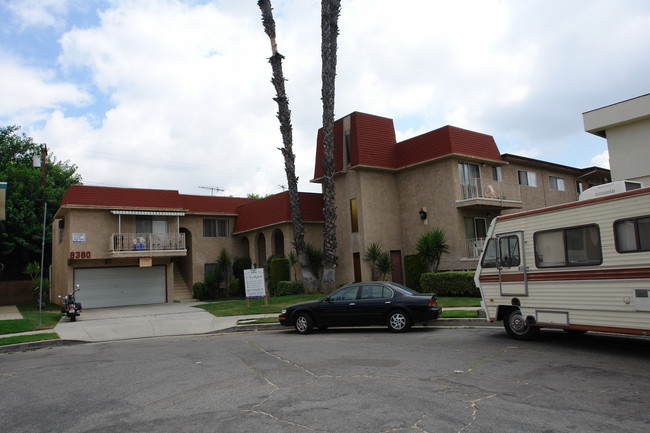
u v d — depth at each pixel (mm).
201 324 16875
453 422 5203
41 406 6609
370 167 25203
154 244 26938
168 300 28375
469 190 24078
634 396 5980
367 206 25266
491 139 26062
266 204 29734
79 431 5434
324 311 13383
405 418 5391
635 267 8180
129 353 11234
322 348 10523
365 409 5785
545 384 6691
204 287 28328
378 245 25203
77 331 15734
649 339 10180
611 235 8578
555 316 9555
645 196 8094
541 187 29000
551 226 9695
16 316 19719
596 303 8789
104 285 26875
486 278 11117
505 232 10711
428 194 24828
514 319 10531
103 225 26172
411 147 25625
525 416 5332
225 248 32719
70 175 40781
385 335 12172
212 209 32188
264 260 31734
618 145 19656
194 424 5500
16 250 32094
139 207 26703
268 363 9078
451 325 13688
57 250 29484
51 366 9828
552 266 9664
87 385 7805
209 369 8742
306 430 5137
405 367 8109
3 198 20000
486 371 7605
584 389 6371
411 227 25641
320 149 28688
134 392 7180
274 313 18312
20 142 40906
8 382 8383
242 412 5895
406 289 13195
